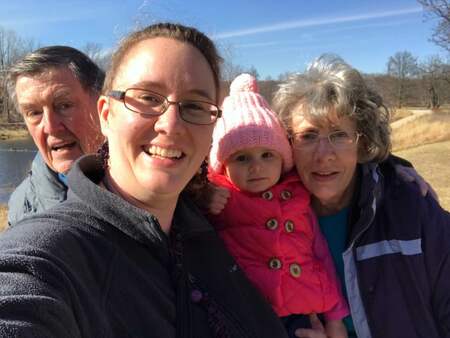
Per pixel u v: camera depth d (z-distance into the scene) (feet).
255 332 1.92
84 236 1.48
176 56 1.67
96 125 2.67
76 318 1.26
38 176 2.79
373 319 2.36
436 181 13.58
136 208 1.60
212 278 1.94
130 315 1.47
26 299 1.10
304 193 2.63
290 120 2.59
